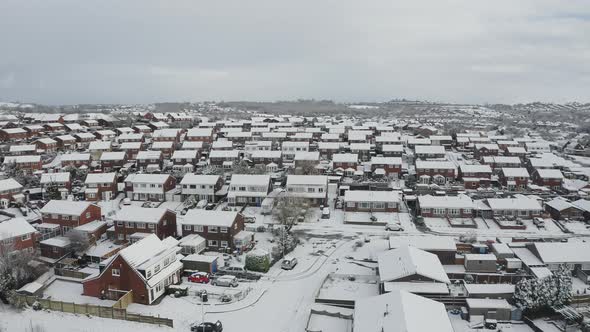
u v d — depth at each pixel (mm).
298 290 61812
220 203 104375
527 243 72812
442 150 142750
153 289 57156
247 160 143250
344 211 99688
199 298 58688
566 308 53062
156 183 107188
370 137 175000
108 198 109375
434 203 95500
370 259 73188
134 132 192000
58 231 82625
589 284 63312
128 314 52000
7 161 131000
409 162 145500
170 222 80875
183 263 66062
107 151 150625
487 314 54031
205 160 146625
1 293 56312
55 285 62500
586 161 160500
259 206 102125
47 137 174125
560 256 66812
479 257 66125
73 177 125375
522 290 54656
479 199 103750
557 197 104938
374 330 44656
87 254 71812
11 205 101812
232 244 75500
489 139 170000
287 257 73562
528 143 169375
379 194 99750
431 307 49031
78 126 197000
